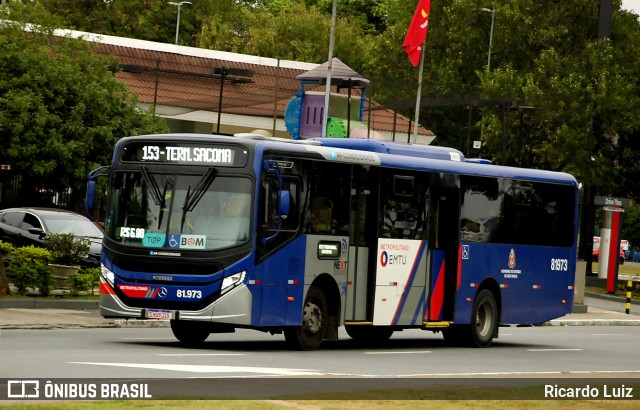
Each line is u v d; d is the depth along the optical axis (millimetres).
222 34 150000
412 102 116312
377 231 44875
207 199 40500
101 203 84062
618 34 126500
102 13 153000
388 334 50656
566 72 122438
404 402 26094
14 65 75000
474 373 36094
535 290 53250
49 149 73562
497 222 51031
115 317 41031
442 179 48062
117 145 41750
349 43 154250
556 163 120000
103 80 77312
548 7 127500
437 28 135250
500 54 130125
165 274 40344
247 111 103500
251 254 39969
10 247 56250
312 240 42156
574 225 55188
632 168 121312
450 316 48625
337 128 89125
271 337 49844
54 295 57094
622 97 118000
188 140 40938
